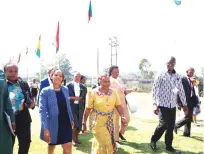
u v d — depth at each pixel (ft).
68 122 14.88
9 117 11.97
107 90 14.49
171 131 20.02
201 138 25.08
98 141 14.20
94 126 14.24
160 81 19.38
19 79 15.67
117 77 21.50
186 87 25.00
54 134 14.25
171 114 19.71
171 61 19.25
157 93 19.57
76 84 23.58
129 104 23.63
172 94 19.36
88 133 27.61
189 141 23.91
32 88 18.15
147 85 147.02
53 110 14.34
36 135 27.22
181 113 43.24
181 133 27.37
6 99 12.34
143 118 39.29
